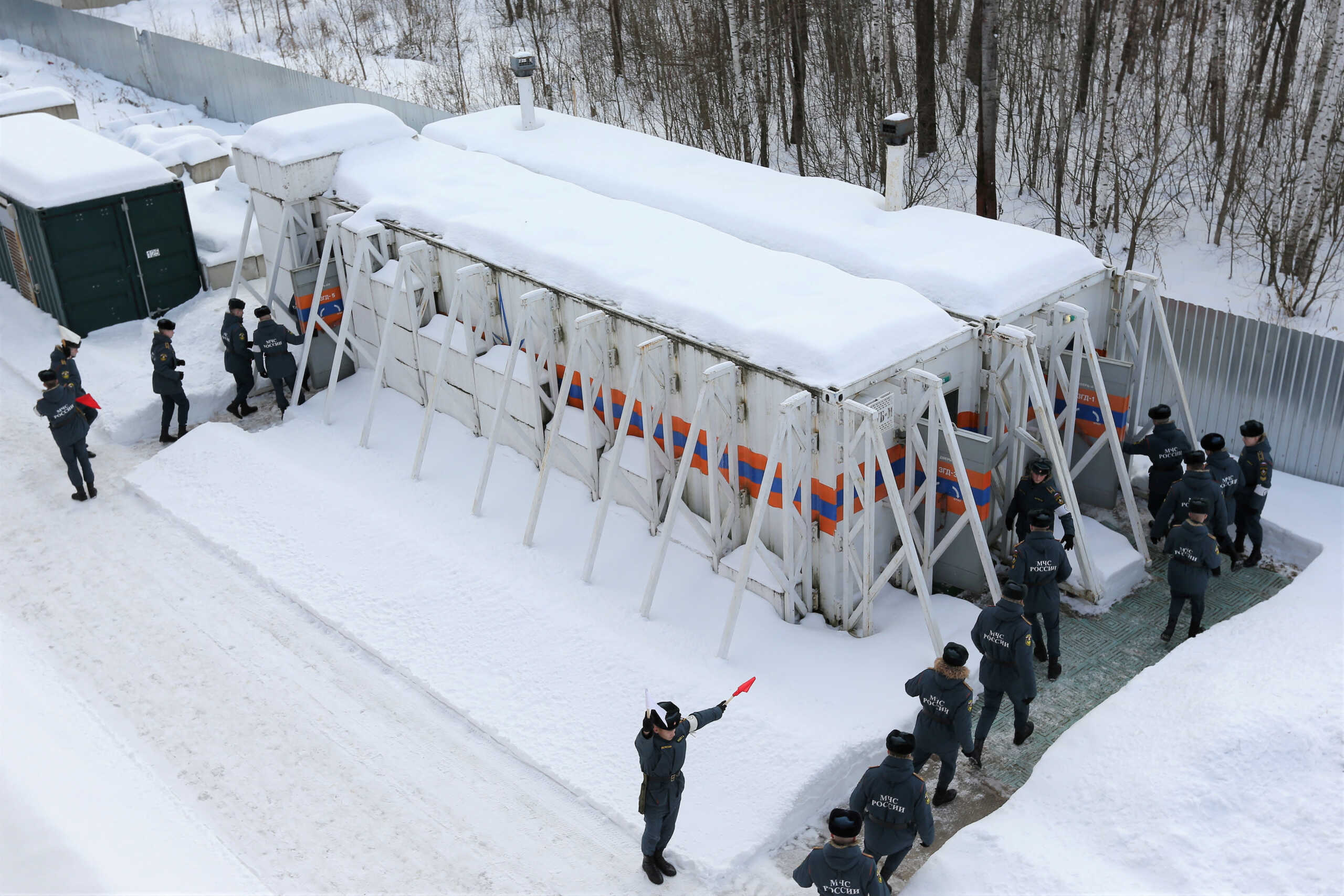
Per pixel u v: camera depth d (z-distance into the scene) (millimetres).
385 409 14039
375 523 11578
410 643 10008
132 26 28656
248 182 15023
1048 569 8992
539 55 28469
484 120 16703
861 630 9812
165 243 16734
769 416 9703
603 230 12328
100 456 13828
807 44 22484
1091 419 11148
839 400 9023
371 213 13734
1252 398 11789
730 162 14523
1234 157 17031
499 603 10273
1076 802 7617
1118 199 17812
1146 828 7211
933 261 11023
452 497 12242
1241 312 15562
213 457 13055
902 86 22688
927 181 19719
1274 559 10758
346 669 9898
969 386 10453
